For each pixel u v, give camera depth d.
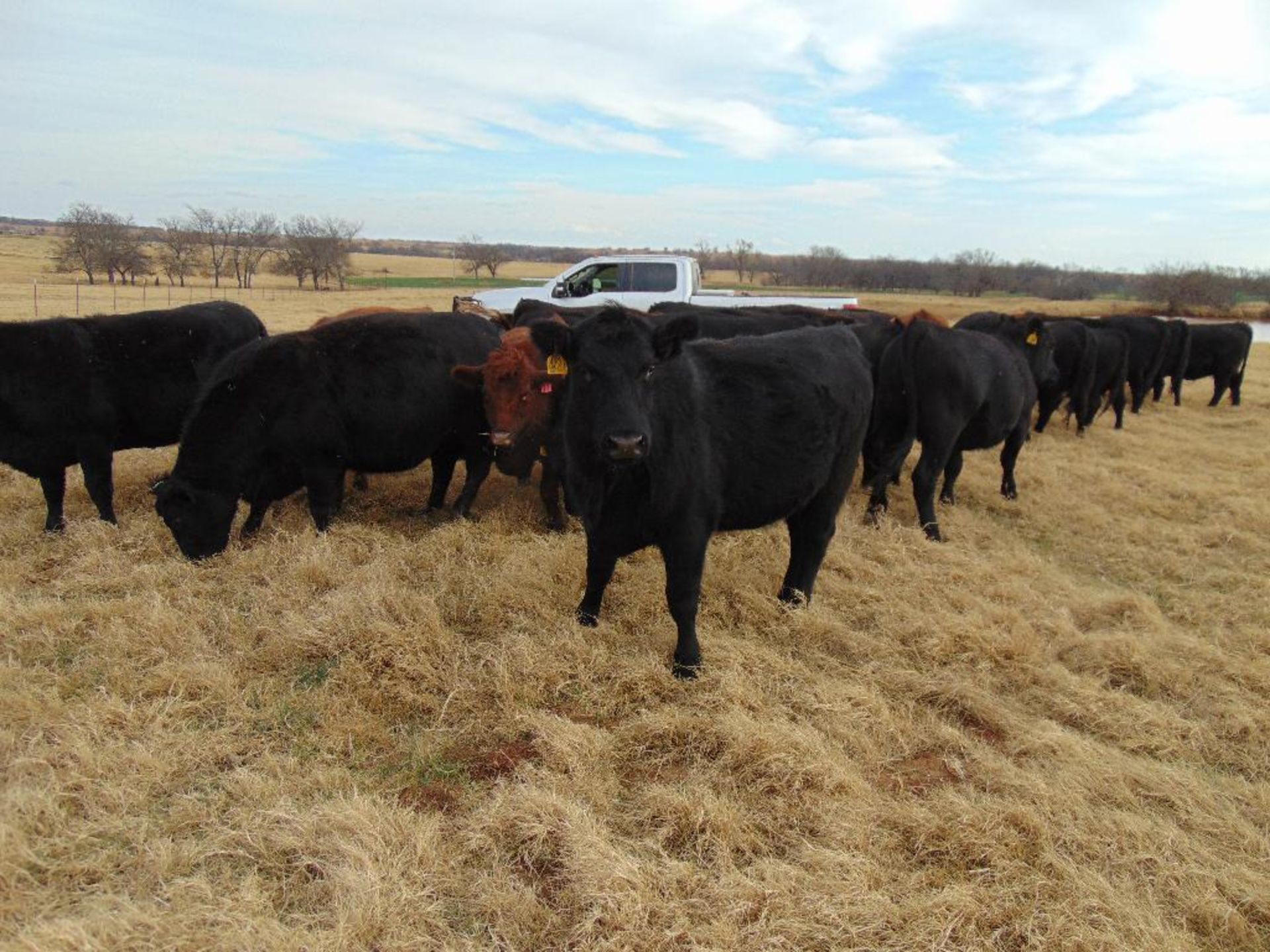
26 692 3.65
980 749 3.73
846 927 2.60
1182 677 4.61
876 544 6.38
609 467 3.94
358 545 5.68
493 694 3.96
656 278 12.83
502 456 6.65
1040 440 11.90
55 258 59.72
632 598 5.03
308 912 2.62
